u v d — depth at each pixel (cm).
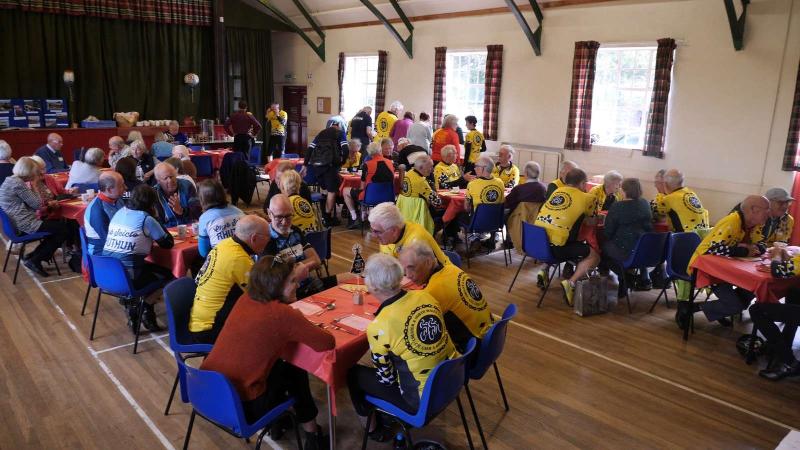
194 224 444
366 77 1216
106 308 464
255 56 1327
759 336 420
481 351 273
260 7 1270
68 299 480
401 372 243
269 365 245
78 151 780
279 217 349
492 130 952
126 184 523
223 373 243
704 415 332
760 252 416
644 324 459
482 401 341
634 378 372
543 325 452
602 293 476
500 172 693
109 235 393
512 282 531
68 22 1056
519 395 348
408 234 318
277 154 1198
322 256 470
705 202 732
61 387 346
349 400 339
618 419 326
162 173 478
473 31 969
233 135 1064
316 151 731
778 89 655
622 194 559
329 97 1299
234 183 841
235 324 245
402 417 246
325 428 308
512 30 909
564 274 562
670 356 404
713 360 399
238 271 301
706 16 701
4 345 397
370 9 1039
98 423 311
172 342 297
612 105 822
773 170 670
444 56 1012
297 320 242
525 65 900
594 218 492
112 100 1129
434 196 565
